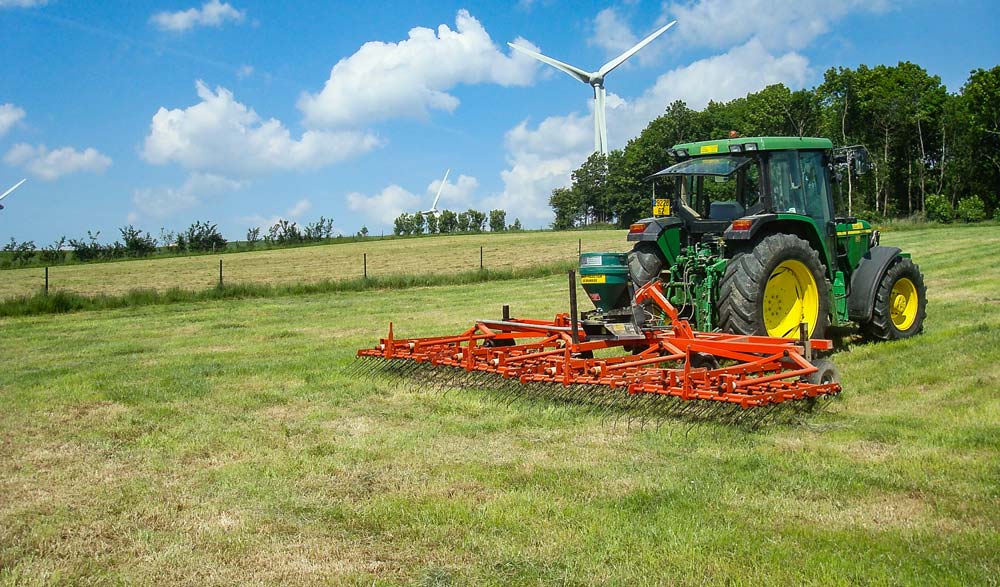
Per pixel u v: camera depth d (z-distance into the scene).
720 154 8.16
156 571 3.37
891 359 7.44
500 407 6.15
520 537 3.61
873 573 3.15
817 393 5.51
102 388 7.39
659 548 3.44
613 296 7.14
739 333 7.37
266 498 4.23
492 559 3.39
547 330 7.23
